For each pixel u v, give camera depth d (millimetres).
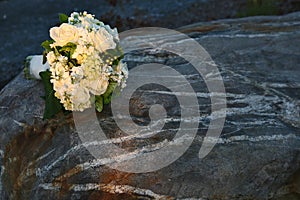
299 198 2174
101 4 6902
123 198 2102
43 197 2273
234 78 2652
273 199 2160
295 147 2201
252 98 2490
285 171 2164
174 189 2086
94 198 2135
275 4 5004
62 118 2418
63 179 2236
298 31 3240
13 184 2469
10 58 5379
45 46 2354
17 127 2527
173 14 5910
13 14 6914
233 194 2109
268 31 3262
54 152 2332
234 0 5984
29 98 2604
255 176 2135
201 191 2088
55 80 2248
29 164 2402
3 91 2781
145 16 5867
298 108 2441
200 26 3441
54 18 6621
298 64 2852
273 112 2402
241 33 3244
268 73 2732
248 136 2227
